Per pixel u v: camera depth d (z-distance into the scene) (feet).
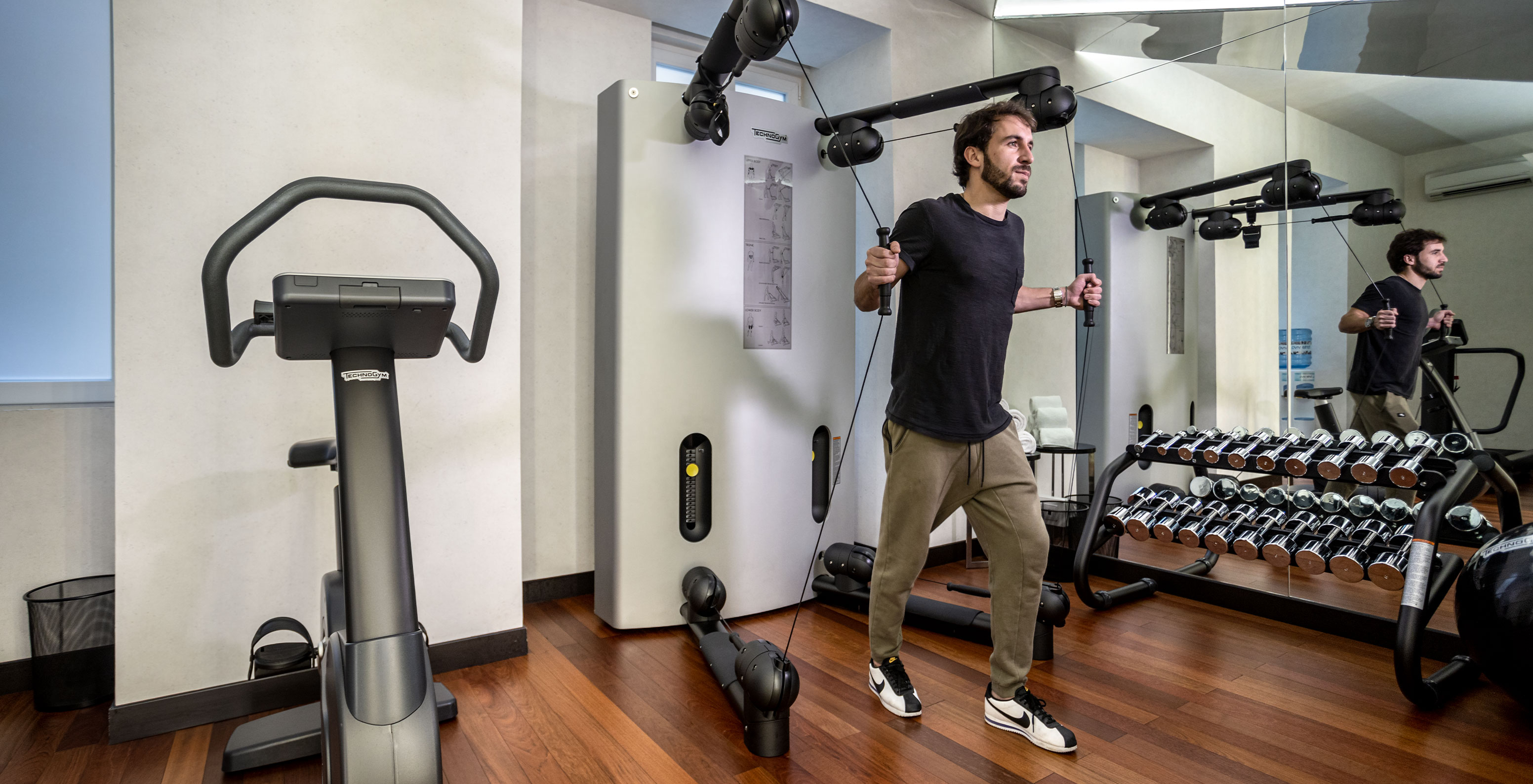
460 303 7.06
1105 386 10.51
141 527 5.86
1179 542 8.46
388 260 6.71
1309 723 5.96
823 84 11.62
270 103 6.19
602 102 8.46
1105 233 10.46
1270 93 8.65
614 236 8.13
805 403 9.11
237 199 6.07
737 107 8.52
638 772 5.31
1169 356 9.75
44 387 6.76
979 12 11.53
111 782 5.22
